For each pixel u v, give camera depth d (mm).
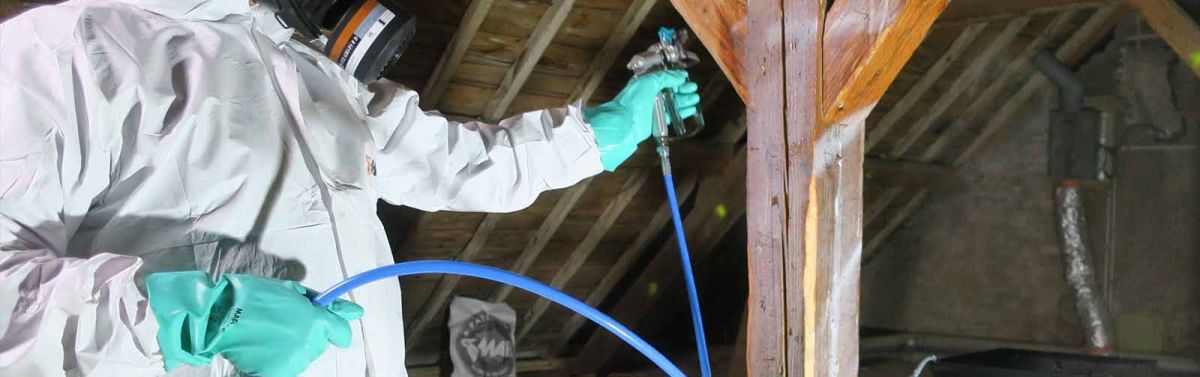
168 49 1112
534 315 4672
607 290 4734
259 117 1154
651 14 3332
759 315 1239
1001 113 4953
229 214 1112
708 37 1270
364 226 1237
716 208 4148
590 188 4023
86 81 1008
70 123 985
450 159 1505
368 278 1080
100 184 1025
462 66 3193
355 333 1201
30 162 940
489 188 1546
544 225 4094
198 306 938
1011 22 4188
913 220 5547
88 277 891
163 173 1071
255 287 979
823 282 1184
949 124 4918
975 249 5258
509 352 4375
